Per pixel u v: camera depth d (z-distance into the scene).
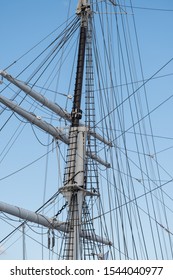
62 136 19.75
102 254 17.91
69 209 17.97
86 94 20.08
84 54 20.78
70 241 17.50
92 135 19.55
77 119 19.55
